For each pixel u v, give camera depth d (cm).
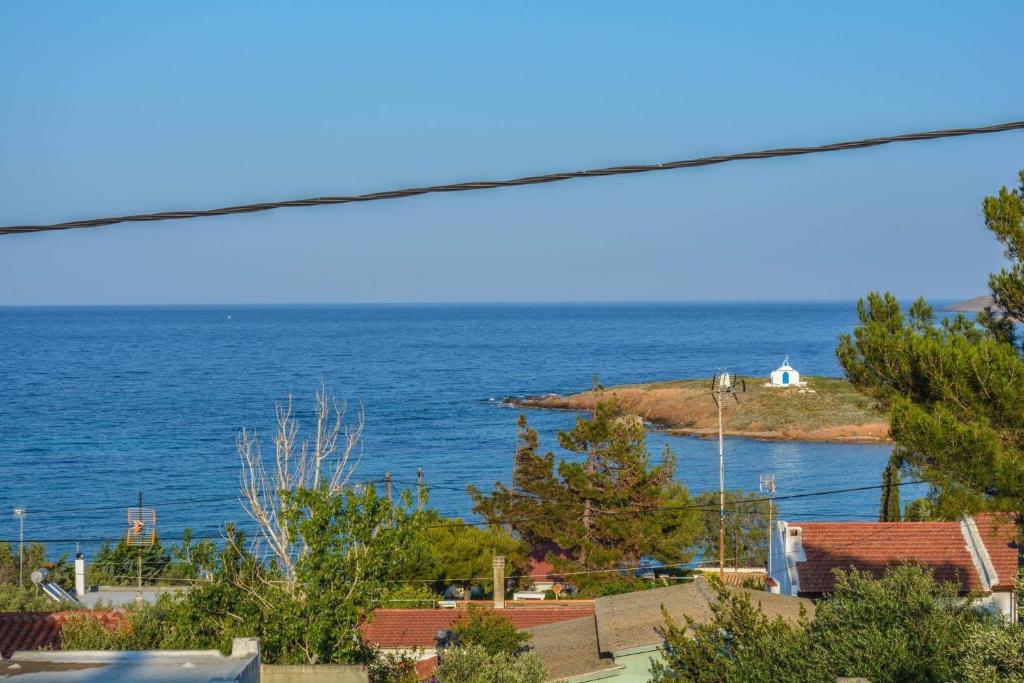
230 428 12444
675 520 5881
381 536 2614
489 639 3008
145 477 9431
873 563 3569
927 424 1731
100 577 5528
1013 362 1742
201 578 2750
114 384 17712
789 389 13538
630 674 2778
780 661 2025
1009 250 1989
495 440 11500
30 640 2900
